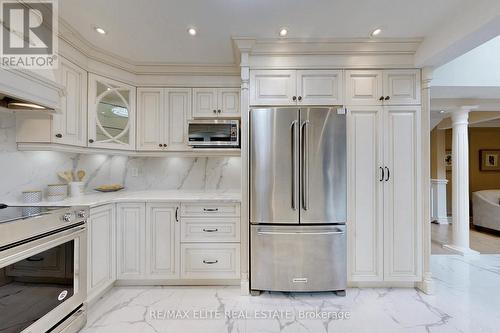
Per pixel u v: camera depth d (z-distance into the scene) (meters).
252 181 2.24
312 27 2.03
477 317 1.90
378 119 2.30
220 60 2.58
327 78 2.31
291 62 2.30
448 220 5.48
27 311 1.37
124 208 2.36
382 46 2.25
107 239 2.21
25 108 1.82
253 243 2.23
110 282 2.25
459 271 2.77
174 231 2.38
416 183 2.29
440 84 2.64
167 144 2.70
